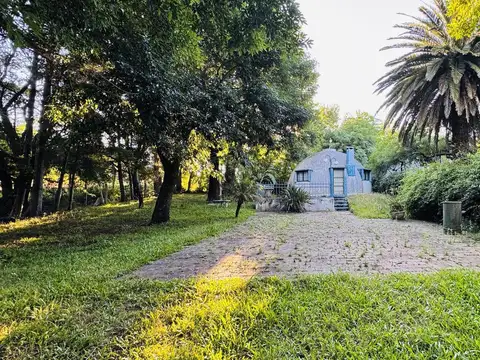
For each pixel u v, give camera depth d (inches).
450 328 83.7
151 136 289.6
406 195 409.7
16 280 156.8
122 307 112.1
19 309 112.9
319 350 77.2
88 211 563.5
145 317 101.9
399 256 180.4
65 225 400.8
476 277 122.3
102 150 507.5
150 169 664.4
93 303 116.7
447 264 158.2
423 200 374.0
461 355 70.5
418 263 162.1
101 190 958.4
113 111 315.0
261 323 92.7
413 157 663.8
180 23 176.7
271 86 520.7
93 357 81.1
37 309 111.7
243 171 548.7
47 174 701.9
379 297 107.6
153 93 249.3
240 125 431.2
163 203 400.5
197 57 220.2
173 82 272.4
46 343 88.6
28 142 536.7
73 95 319.9
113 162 602.5
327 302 105.2
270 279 133.0
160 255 201.6
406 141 541.6
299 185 775.1
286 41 211.0
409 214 402.0
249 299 109.7
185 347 82.0
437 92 436.1
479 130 442.0
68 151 508.1
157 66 247.4
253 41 197.2
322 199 606.5
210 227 325.1
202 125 314.0
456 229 265.0
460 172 319.6
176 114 285.9
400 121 500.4
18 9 121.2
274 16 190.1
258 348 80.3
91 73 250.1
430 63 407.8
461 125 439.2
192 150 364.8
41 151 525.3
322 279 130.6
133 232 326.0
